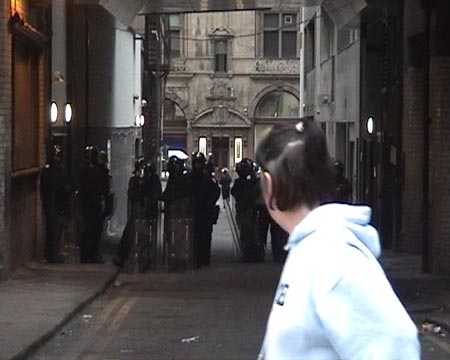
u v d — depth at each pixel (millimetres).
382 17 26594
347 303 2900
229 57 70250
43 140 21000
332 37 38500
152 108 45062
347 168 33656
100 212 21250
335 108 37188
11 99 17453
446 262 19156
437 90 19188
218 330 13008
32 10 20141
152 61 41594
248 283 18562
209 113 70625
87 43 27625
